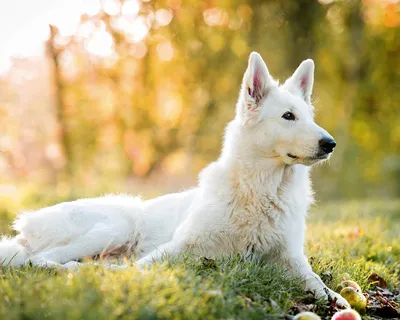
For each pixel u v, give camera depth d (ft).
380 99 79.92
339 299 15.26
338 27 74.38
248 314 12.50
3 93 77.77
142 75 76.69
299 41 72.43
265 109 17.01
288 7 71.82
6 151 79.71
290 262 17.03
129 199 19.95
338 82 75.82
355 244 24.36
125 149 81.61
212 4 73.92
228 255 16.34
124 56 75.00
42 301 12.00
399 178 79.56
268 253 17.33
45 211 18.89
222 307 12.27
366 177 80.07
